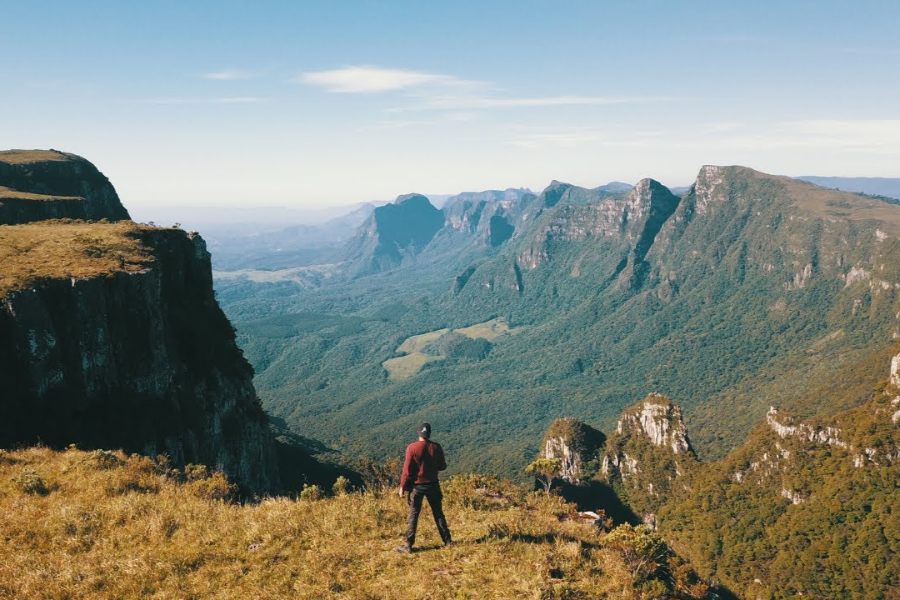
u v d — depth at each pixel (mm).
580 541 16000
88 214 111125
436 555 14672
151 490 19938
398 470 23391
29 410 42438
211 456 60844
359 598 12523
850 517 113000
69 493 18750
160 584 13430
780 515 125688
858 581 101188
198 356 67250
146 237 68500
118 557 14578
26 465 21312
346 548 15039
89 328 48781
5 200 93938
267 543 15234
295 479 99750
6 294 43188
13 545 14938
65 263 52594
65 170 139250
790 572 108750
